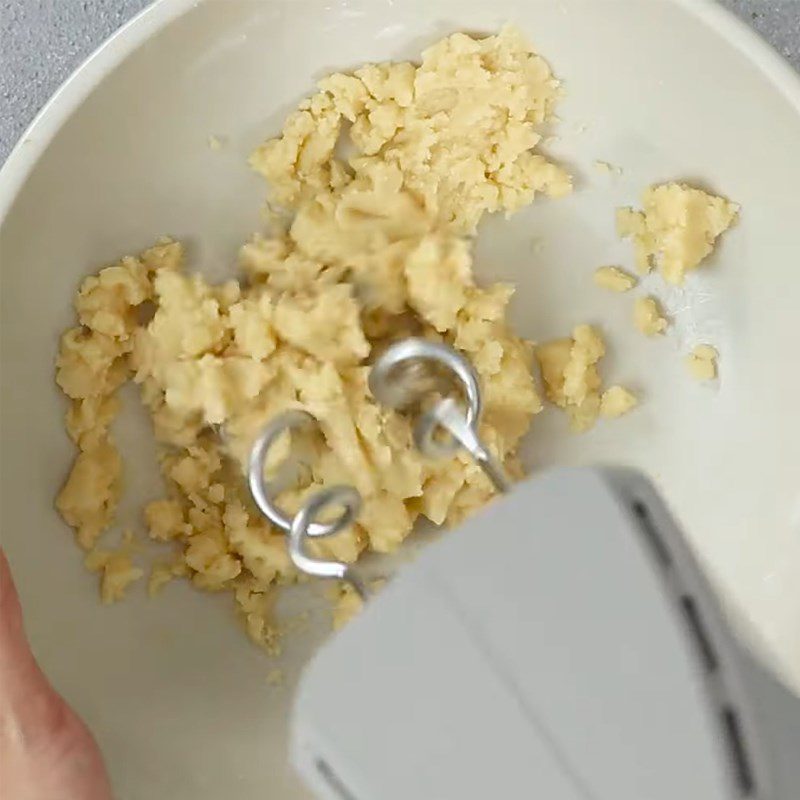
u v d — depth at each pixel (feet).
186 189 1.62
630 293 1.68
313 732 1.13
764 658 1.35
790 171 1.57
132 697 1.62
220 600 1.66
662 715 1.06
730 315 1.66
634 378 1.69
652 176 1.65
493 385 1.62
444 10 1.59
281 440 1.58
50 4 1.66
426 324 1.64
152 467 1.64
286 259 1.62
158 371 1.60
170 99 1.57
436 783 1.09
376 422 1.58
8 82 1.67
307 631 1.67
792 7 1.66
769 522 1.65
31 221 1.52
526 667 1.09
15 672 1.41
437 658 1.11
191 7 1.51
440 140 1.64
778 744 1.06
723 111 1.58
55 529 1.59
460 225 1.66
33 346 1.56
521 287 1.68
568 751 1.07
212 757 1.63
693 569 1.11
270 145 1.63
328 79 1.62
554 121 1.65
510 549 1.12
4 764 1.41
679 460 1.69
